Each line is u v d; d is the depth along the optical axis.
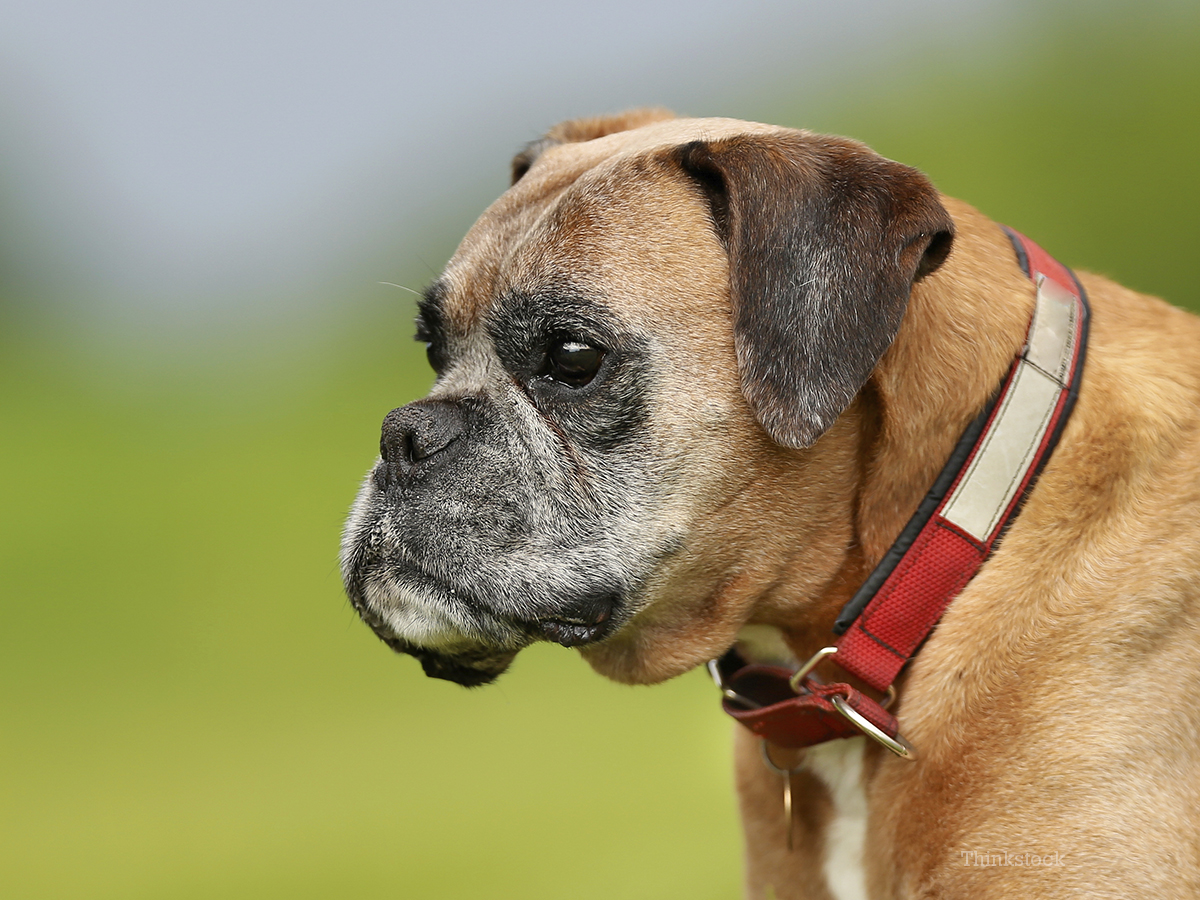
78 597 28.11
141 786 16.38
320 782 16.03
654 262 6.48
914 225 6.14
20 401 53.09
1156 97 43.75
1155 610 6.14
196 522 34.56
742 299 6.31
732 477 6.54
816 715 6.54
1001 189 42.53
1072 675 6.11
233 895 11.94
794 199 6.36
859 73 62.41
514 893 11.23
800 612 6.84
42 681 22.27
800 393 6.13
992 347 6.51
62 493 38.44
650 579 6.54
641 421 6.45
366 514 6.66
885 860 6.49
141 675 22.53
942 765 6.25
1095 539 6.30
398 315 65.38
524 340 6.59
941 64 55.56
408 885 11.80
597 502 6.46
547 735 17.81
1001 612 6.29
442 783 15.70
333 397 51.50
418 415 6.66
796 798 7.22
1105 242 38.91
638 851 12.14
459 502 6.50
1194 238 38.31
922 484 6.51
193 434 47.28
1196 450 6.47
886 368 6.48
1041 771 6.03
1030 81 48.88
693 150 6.60
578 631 6.48
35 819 15.07
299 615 26.41
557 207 6.69
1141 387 6.60
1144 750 5.98
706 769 15.09
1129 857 5.82
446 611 6.46
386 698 20.62
